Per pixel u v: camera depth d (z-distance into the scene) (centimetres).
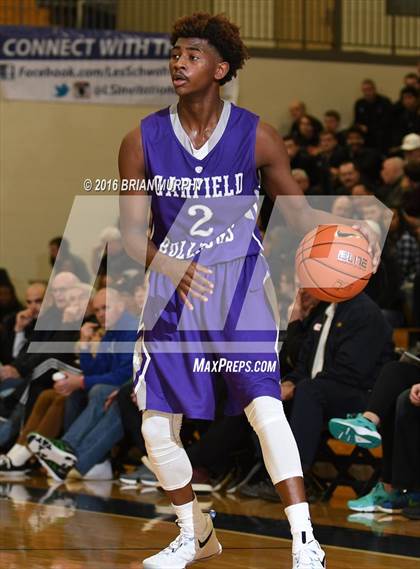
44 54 1758
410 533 684
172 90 1797
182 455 511
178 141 494
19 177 1716
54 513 757
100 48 1772
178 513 518
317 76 1977
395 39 2027
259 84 1950
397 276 1107
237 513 781
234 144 492
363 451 871
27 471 1090
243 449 939
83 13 1905
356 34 2011
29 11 1886
